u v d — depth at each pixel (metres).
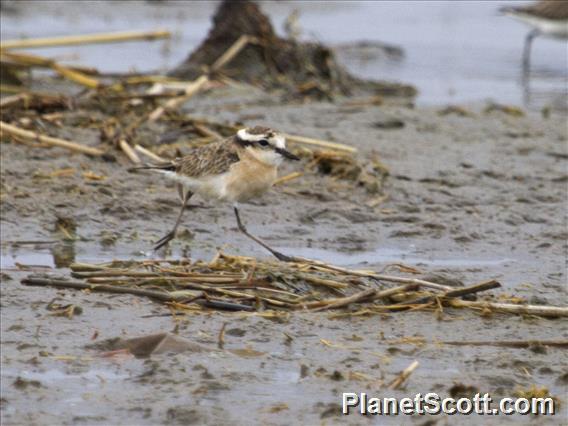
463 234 14.67
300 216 15.01
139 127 17.70
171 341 10.32
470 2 36.75
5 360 10.01
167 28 30.59
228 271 12.18
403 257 13.78
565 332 11.14
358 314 11.31
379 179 16.25
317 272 12.27
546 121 21.59
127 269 12.02
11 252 13.11
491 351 10.62
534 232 14.92
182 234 14.02
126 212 14.60
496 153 18.67
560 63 30.03
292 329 10.90
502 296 12.12
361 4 35.97
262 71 23.84
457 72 28.00
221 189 12.27
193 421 9.08
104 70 25.00
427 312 11.52
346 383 9.83
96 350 10.29
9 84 21.52
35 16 30.86
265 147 12.17
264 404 9.39
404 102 23.05
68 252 13.22
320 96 22.70
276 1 34.62
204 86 22.22
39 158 16.11
